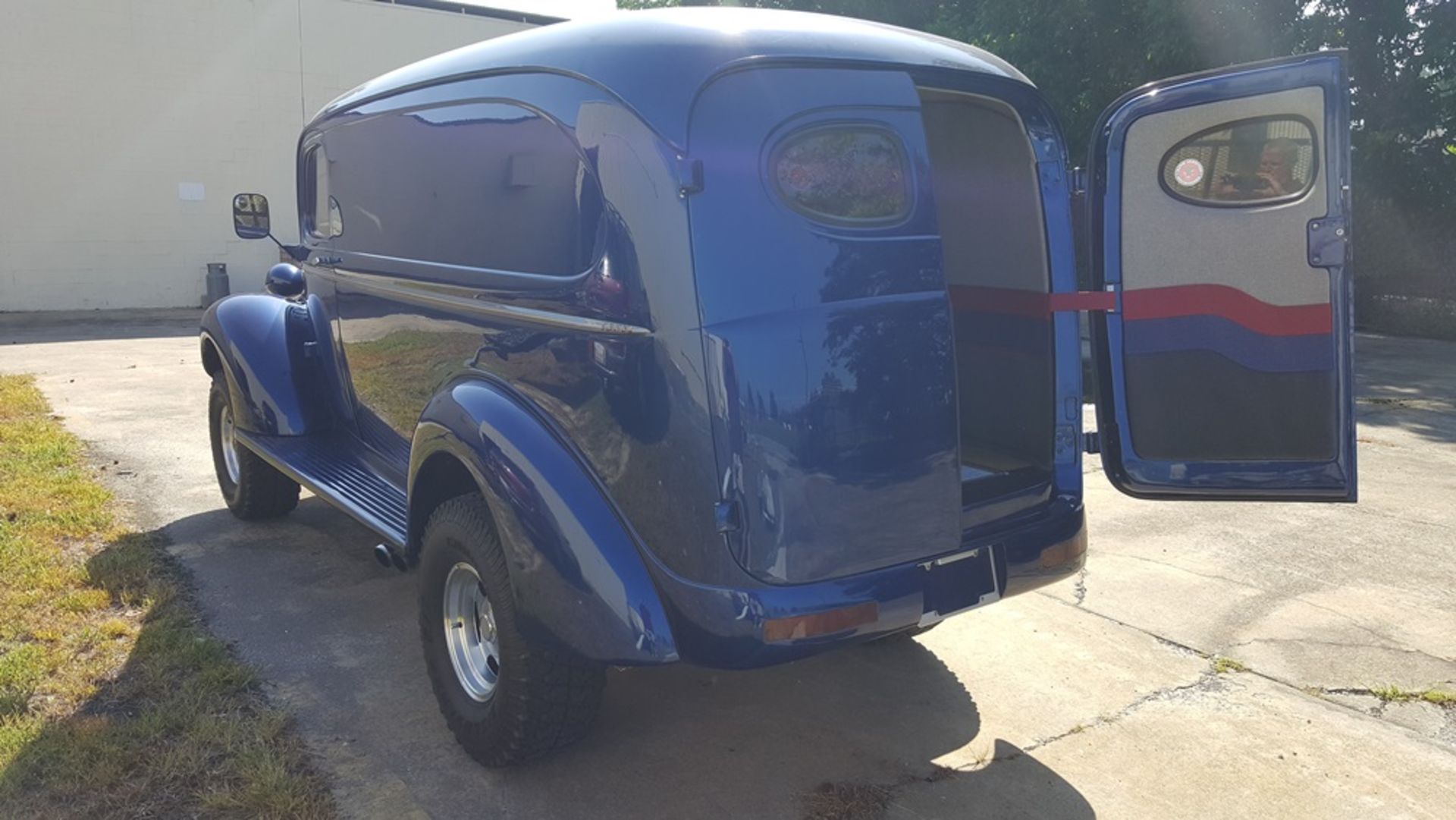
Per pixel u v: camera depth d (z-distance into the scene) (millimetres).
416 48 21219
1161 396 3822
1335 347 3533
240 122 19609
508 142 3473
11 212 17844
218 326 5523
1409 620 4863
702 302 2785
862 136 2998
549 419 3268
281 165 20125
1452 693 4141
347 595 4906
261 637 4426
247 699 3863
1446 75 16062
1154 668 4363
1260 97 3531
